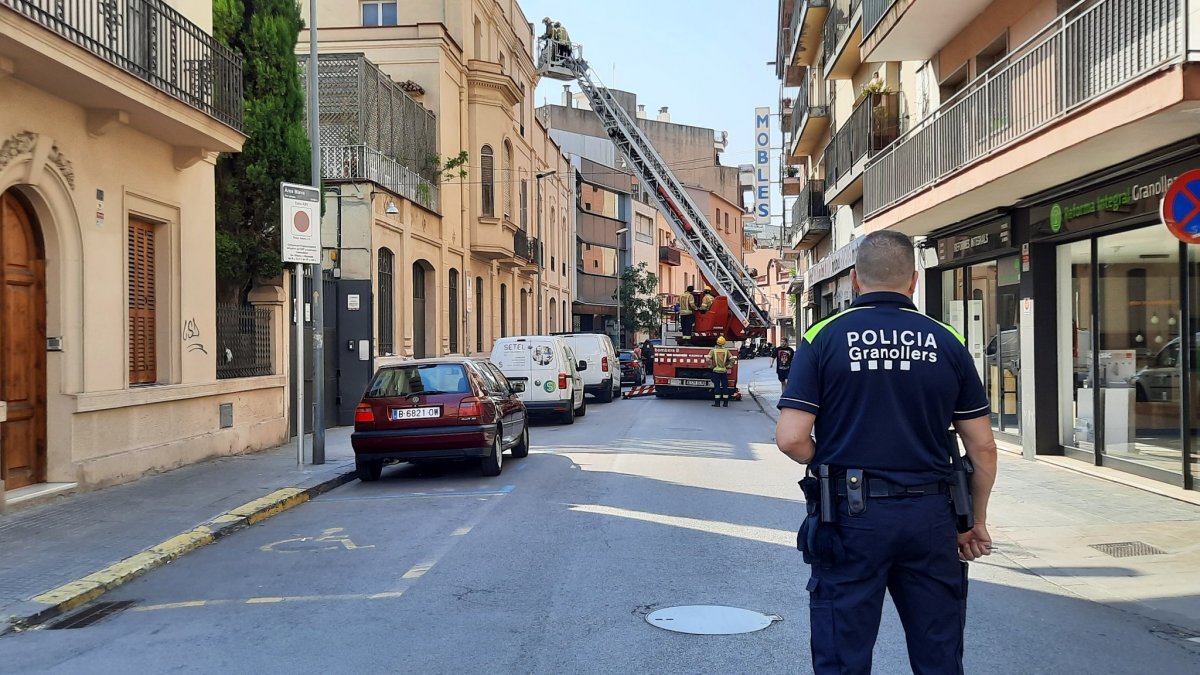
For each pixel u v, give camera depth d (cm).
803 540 348
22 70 891
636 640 534
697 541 805
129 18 1047
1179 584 657
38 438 1007
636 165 3341
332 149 2041
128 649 545
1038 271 1295
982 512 345
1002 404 1470
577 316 5647
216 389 1344
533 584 666
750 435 1762
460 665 498
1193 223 768
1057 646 527
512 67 3606
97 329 1066
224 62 1263
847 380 337
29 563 736
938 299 1744
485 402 1214
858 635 332
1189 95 785
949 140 1368
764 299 3136
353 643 541
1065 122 973
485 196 3022
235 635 566
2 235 954
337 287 2003
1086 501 967
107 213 1088
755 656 505
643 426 1970
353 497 1098
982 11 1434
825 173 2525
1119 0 922
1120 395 1136
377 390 1206
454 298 2853
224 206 1480
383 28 2620
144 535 838
